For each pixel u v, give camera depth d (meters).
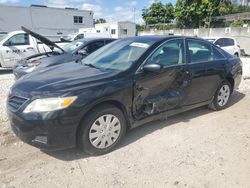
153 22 48.03
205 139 4.09
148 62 3.98
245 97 6.57
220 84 5.25
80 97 3.23
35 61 7.09
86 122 3.35
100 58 4.40
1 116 4.95
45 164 3.35
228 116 5.13
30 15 33.97
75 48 7.90
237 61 5.65
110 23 34.19
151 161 3.45
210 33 26.22
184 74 4.42
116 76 3.64
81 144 3.42
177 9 35.62
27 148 3.73
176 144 3.90
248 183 3.03
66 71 3.90
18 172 3.18
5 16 32.47
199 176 3.14
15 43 9.89
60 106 3.11
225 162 3.45
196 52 4.77
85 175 3.14
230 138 4.15
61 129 3.16
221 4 34.25
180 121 4.79
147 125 4.56
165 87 4.20
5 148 3.73
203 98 4.98
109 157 3.53
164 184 3.00
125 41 4.66
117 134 3.71
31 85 3.40
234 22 28.58
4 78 9.12
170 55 4.32
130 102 3.76
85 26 38.28
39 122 3.09
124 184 2.99
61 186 2.94
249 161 3.48
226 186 2.97
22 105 3.20
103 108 3.48
